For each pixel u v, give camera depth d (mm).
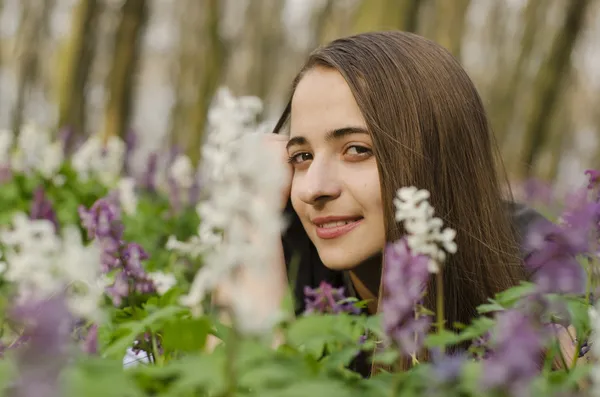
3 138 6020
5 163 5945
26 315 1205
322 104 2801
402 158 2750
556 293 1949
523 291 1957
